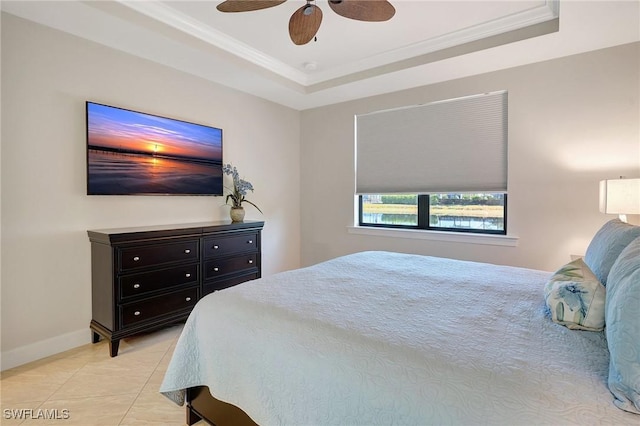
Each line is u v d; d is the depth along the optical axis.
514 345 1.05
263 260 4.06
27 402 1.81
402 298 1.54
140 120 2.80
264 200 4.04
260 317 1.34
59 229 2.39
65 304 2.43
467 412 0.81
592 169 2.67
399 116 3.68
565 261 2.80
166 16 2.42
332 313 1.34
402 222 3.82
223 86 3.50
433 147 3.47
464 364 0.94
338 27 2.60
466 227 3.41
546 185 2.86
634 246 1.14
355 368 1.00
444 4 2.29
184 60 2.87
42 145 2.29
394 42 2.85
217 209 3.50
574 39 2.45
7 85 2.13
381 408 0.92
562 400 0.79
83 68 2.48
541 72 2.85
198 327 1.54
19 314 2.22
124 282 2.37
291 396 1.12
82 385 1.97
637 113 2.50
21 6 2.05
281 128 4.24
